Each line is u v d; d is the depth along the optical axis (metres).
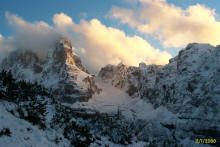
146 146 49.03
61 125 31.17
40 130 24.48
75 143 27.30
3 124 20.05
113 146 37.66
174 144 72.00
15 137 19.30
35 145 20.14
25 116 24.77
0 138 17.91
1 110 22.42
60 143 24.78
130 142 48.03
